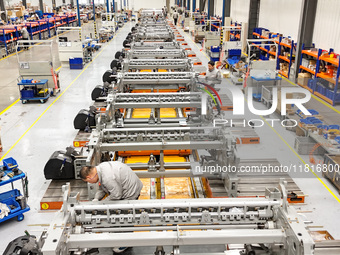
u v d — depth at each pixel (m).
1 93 11.62
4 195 5.19
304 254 2.38
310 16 11.52
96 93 9.52
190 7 37.66
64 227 2.58
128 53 9.94
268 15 16.08
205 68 13.27
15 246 3.87
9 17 23.28
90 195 4.10
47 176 5.46
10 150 7.29
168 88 9.08
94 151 4.48
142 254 3.93
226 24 19.55
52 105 10.30
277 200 3.01
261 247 3.05
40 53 19.28
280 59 13.62
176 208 3.04
